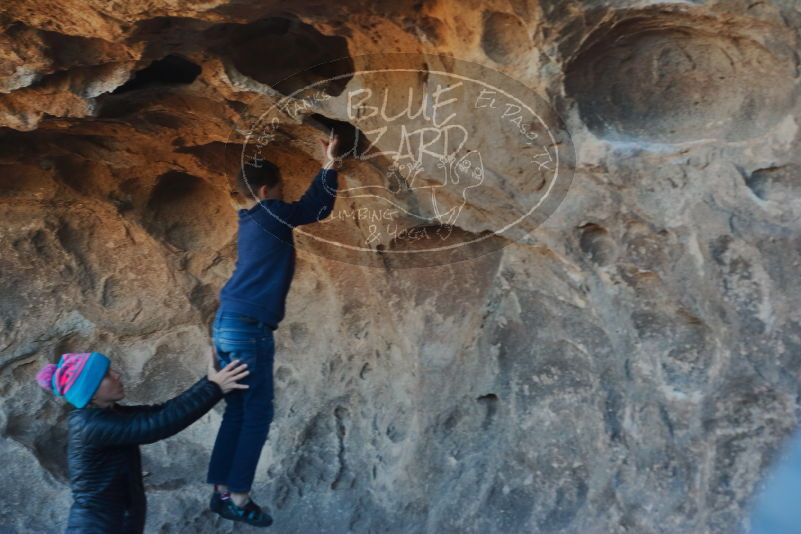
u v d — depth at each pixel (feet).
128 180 13.38
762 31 8.49
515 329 11.73
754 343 9.41
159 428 9.51
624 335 10.42
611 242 10.10
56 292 14.55
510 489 11.89
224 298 10.08
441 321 12.33
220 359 10.08
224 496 10.26
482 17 8.96
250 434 10.00
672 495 10.32
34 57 10.09
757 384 9.52
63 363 9.73
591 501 11.10
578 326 11.03
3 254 14.29
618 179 9.52
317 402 14.11
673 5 8.48
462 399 12.32
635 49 9.11
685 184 9.34
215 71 10.42
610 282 10.31
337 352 13.98
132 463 10.00
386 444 13.58
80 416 9.66
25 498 14.55
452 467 12.46
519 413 11.78
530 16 8.75
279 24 10.35
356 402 13.93
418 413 12.66
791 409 9.38
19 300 14.58
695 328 10.05
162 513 14.35
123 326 14.58
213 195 13.80
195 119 11.44
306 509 13.92
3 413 14.69
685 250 9.54
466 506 12.19
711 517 9.92
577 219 10.00
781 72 8.72
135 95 11.05
